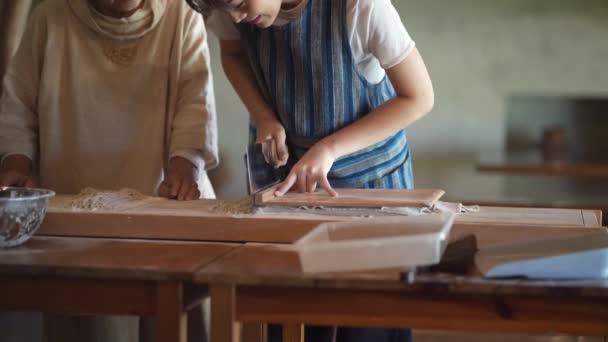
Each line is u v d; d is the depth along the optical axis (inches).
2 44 89.2
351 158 66.6
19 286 48.7
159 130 74.0
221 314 45.9
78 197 63.4
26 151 74.3
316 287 45.3
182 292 46.7
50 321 76.0
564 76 197.2
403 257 45.3
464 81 199.9
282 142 63.4
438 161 202.5
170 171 70.7
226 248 54.0
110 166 74.3
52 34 73.5
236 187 199.2
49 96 73.6
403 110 62.2
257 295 46.3
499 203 176.6
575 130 209.9
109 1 70.6
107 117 73.9
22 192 57.1
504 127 203.3
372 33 61.5
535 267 45.1
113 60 73.7
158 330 46.7
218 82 197.3
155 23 73.2
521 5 196.1
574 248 48.5
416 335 119.6
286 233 55.9
